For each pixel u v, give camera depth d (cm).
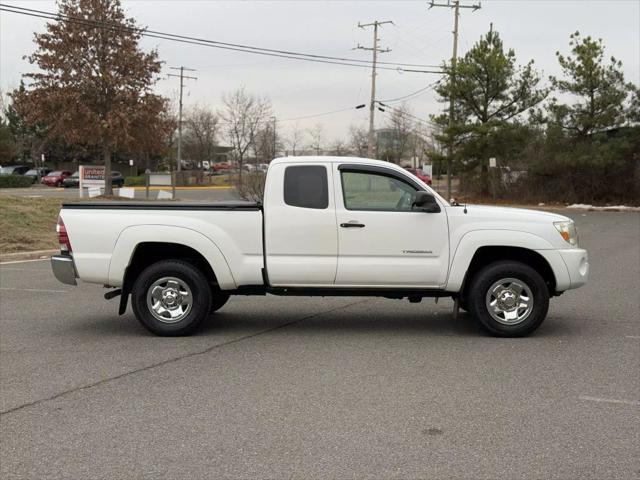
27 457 415
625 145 3247
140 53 2920
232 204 717
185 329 727
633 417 479
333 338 727
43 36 2791
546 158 3566
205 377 581
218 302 849
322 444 432
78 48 2806
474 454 415
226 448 426
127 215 716
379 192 719
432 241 709
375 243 709
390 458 409
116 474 390
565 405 504
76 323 809
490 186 3831
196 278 723
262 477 385
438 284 716
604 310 882
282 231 709
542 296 714
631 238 1958
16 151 6150
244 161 6347
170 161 5950
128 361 634
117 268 715
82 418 482
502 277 714
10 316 852
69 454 419
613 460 406
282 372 595
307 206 710
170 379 575
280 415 485
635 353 658
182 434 450
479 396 526
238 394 534
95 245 715
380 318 839
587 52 3269
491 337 728
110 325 798
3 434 453
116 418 482
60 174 5272
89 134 2872
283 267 712
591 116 3312
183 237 709
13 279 1158
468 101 3628
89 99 2862
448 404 507
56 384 562
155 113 2973
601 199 3597
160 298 729
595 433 448
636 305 917
